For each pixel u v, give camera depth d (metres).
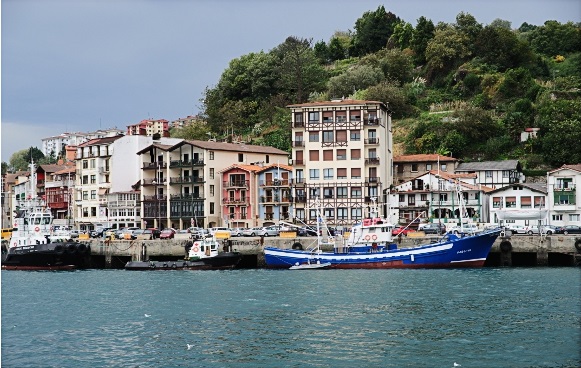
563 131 167.62
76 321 70.69
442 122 187.88
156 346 59.66
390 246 113.06
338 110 151.75
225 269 114.94
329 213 150.88
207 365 53.72
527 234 113.88
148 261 119.25
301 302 77.31
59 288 95.62
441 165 164.12
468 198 146.38
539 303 74.00
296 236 124.62
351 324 65.38
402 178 165.88
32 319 72.25
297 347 57.78
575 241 107.31
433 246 108.12
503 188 141.00
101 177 183.88
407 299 77.75
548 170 163.75
